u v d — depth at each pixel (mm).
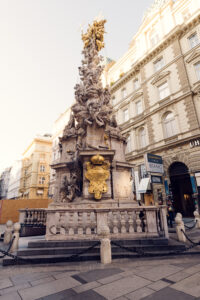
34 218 10031
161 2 25000
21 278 4242
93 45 13297
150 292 3479
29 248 5816
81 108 10719
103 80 33281
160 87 22203
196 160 16469
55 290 3631
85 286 3785
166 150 19328
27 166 52000
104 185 8336
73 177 9055
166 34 21750
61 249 5578
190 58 19000
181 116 18656
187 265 4863
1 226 13492
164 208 7047
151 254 5582
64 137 11211
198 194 15867
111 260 5277
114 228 6316
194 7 20312
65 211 6410
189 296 3285
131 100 26109
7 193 74812
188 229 10367
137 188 22094
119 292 3504
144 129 23500
